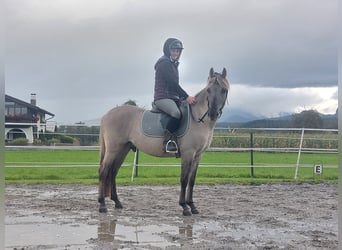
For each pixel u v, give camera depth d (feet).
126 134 24.17
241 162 57.77
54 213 23.11
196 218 22.13
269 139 67.21
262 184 37.27
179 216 22.61
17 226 19.84
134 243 17.03
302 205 26.53
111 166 24.71
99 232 18.80
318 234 18.88
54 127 57.16
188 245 16.80
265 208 25.32
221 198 29.09
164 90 22.97
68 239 17.57
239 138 66.03
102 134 24.77
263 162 58.29
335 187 35.45
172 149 22.85
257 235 18.62
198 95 22.88
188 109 22.88
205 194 30.99
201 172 46.01
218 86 21.62
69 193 30.76
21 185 35.01
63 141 74.33
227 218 22.20
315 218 22.45
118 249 16.16
